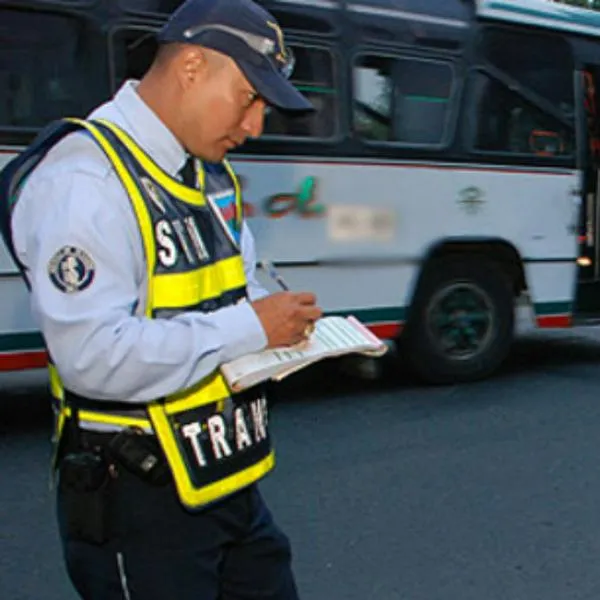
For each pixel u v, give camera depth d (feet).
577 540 12.22
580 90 22.04
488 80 20.68
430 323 20.65
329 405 19.48
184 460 5.28
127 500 5.31
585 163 22.41
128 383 4.76
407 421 18.15
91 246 4.73
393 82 19.56
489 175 20.86
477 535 12.39
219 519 5.63
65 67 16.29
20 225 5.06
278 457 15.72
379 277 19.76
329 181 18.97
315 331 5.65
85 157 4.92
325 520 12.89
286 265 18.63
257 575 6.14
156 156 5.15
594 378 22.17
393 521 12.87
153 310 5.07
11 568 11.50
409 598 10.61
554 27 21.52
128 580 5.41
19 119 16.01
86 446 5.31
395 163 19.66
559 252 22.11
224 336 4.96
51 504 13.70
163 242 5.07
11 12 15.75
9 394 21.42
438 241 20.33
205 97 5.06
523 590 10.80
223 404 5.46
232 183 5.98
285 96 5.05
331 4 18.65
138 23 16.80
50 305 4.70
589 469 15.10
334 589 10.82
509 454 15.90
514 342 27.25
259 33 5.03
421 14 19.77
